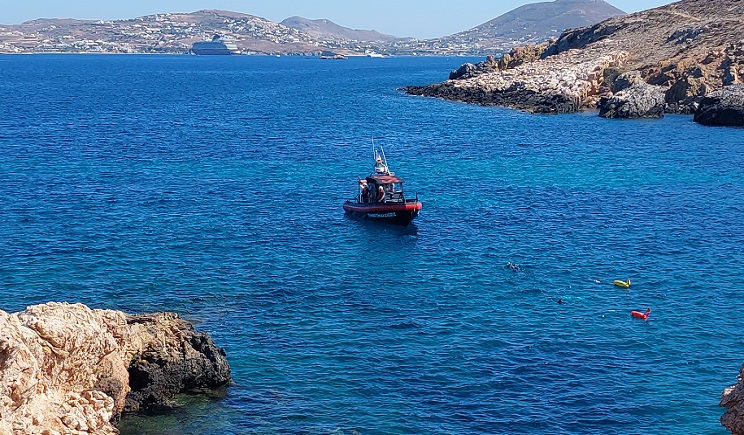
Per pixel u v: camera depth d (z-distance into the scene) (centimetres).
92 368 2883
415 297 4519
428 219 6406
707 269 5044
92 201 6794
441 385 3422
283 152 9844
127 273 4850
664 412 3219
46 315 2738
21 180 7606
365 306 4359
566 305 4394
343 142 10725
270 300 4428
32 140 10412
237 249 5450
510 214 6556
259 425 3058
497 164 8956
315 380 3438
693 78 13712
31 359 2464
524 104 14975
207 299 4428
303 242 5684
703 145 10162
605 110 13250
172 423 3034
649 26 18350
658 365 3631
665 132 11356
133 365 3130
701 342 3888
